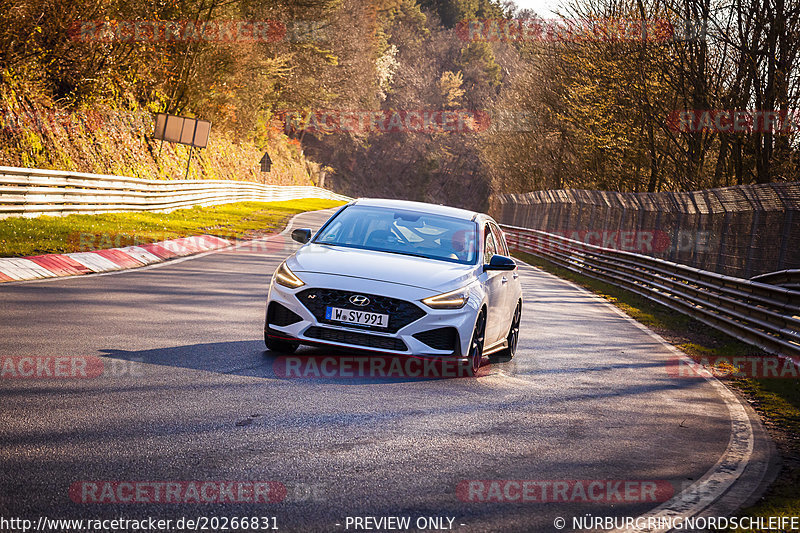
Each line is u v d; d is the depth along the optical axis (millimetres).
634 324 16500
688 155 29016
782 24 22828
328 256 8773
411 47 135125
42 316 9773
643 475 5707
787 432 8008
